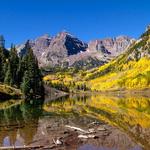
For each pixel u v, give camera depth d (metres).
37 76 138.50
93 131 43.66
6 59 155.38
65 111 75.31
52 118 59.44
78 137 39.34
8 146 33.91
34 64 136.25
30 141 36.69
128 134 41.72
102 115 65.38
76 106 94.00
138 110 76.88
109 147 34.16
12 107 84.62
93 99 151.00
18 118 58.84
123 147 34.16
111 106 93.00
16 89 131.00
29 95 127.44
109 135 41.06
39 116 62.84
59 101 125.94
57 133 41.94
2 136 39.78
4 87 124.25
